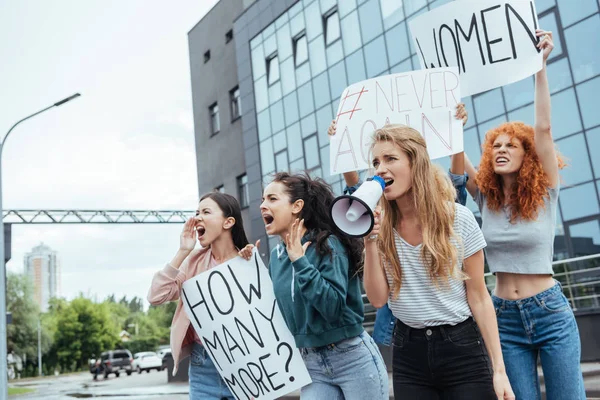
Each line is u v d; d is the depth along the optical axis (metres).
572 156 13.02
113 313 111.56
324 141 19.86
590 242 12.59
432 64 3.77
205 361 3.71
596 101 12.56
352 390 2.98
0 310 14.02
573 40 13.01
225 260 3.78
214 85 27.14
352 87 3.66
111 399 15.45
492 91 14.45
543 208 3.17
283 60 22.14
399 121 3.48
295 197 3.18
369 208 2.16
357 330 2.99
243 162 24.88
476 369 2.54
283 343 3.34
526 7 3.41
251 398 3.41
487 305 2.60
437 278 2.56
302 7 21.11
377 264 2.62
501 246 3.21
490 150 3.28
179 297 3.75
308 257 2.95
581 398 3.03
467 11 3.58
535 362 3.19
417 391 2.65
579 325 8.00
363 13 18.23
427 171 2.55
